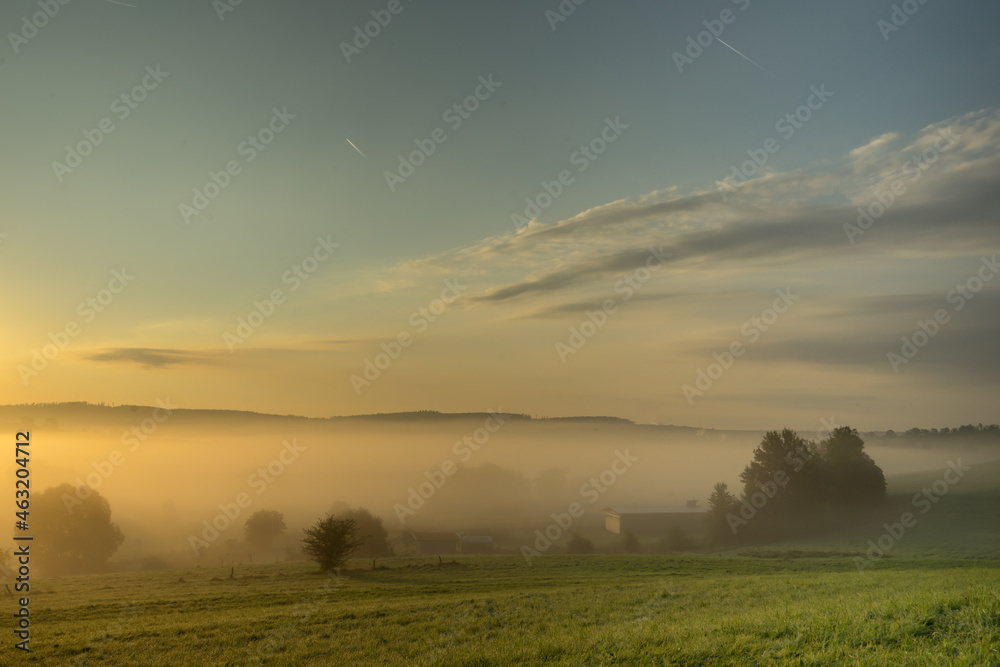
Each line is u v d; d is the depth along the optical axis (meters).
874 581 27.81
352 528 66.38
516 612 25.77
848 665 10.73
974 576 27.66
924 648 11.06
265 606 36.19
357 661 17.98
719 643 13.28
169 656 21.44
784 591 25.94
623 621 20.75
